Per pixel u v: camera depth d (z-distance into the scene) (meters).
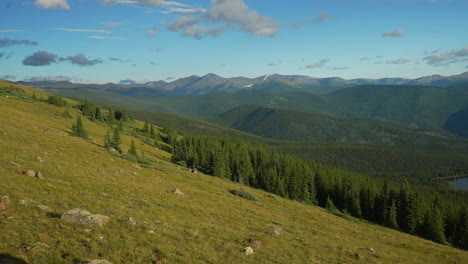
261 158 144.88
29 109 122.50
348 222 60.44
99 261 12.77
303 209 61.81
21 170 28.36
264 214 41.78
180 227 23.94
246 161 122.00
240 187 72.19
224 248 21.31
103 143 95.12
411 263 30.48
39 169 30.91
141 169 55.78
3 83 181.38
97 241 16.16
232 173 117.75
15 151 36.31
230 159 124.19
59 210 19.73
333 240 33.88
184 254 17.94
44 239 14.59
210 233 24.41
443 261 37.03
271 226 32.78
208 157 114.75
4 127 52.84
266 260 20.80
